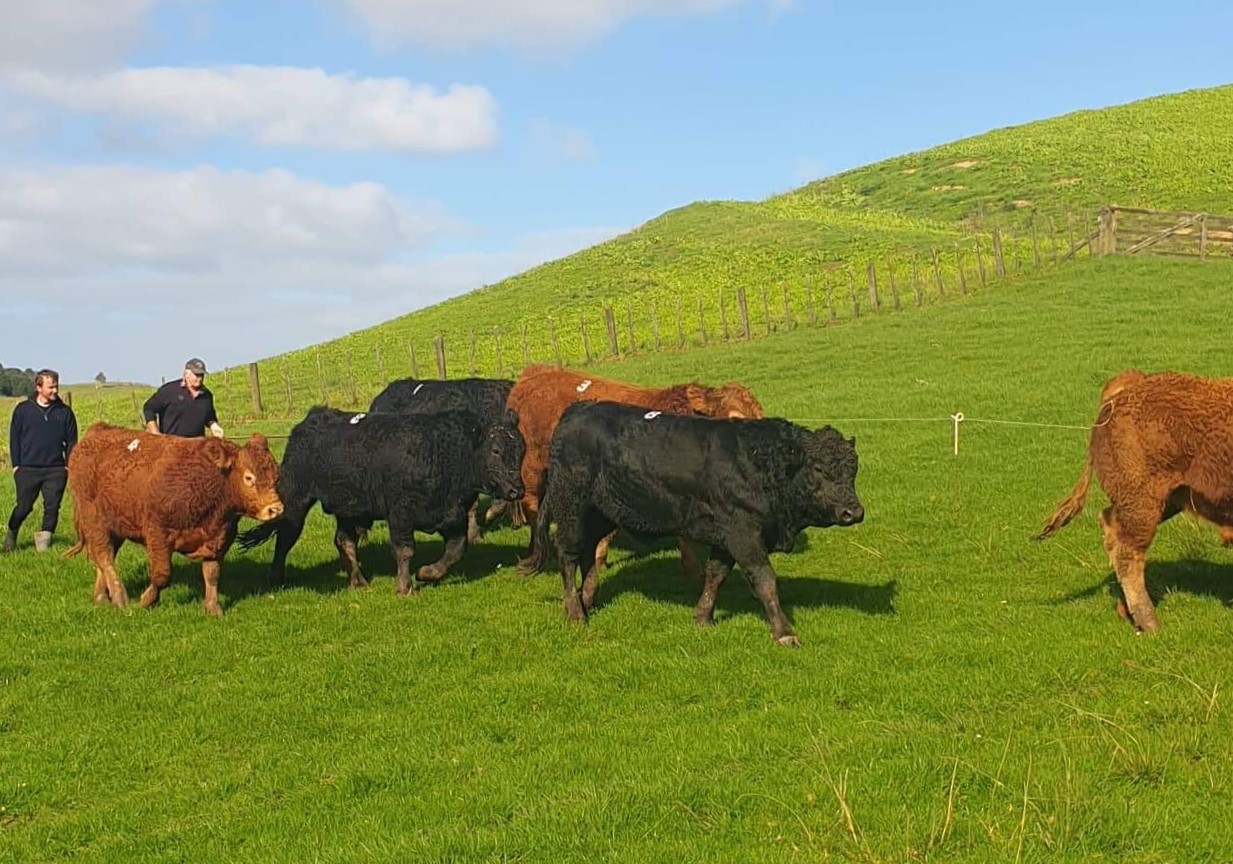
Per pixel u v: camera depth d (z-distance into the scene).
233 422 32.44
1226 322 27.67
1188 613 10.45
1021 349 27.48
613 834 6.77
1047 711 8.34
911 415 21.92
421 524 12.42
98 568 12.26
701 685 9.38
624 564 13.61
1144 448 10.04
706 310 44.41
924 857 6.31
